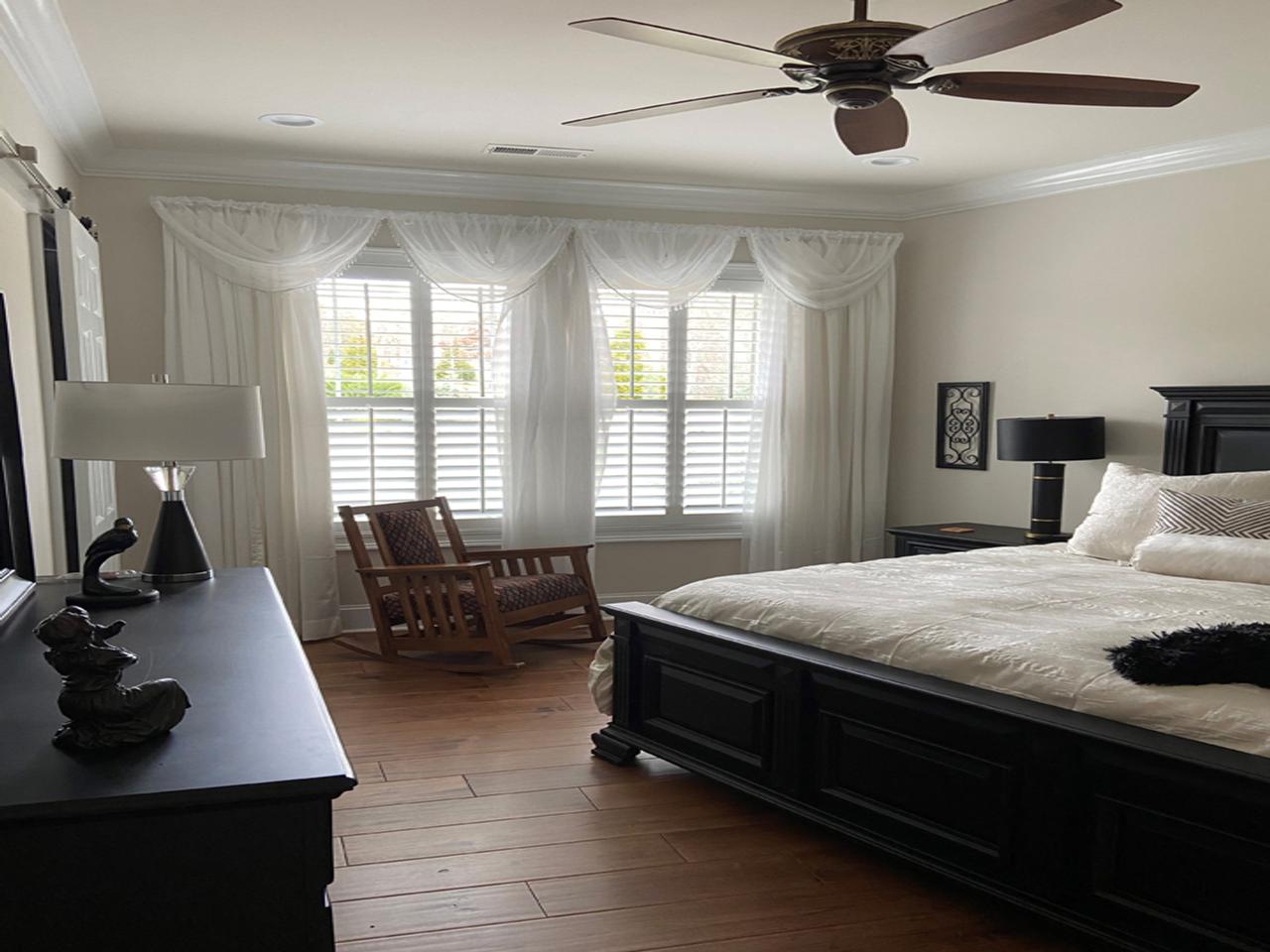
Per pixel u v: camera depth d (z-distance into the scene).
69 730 1.42
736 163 5.23
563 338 5.65
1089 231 5.32
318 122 4.43
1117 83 2.65
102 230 4.98
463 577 4.96
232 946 1.30
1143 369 5.12
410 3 3.08
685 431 6.05
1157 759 2.08
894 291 6.11
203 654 1.96
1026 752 2.33
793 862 2.77
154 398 2.56
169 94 4.01
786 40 2.55
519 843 2.88
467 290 5.52
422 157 5.08
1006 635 2.70
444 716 4.07
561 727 3.94
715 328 6.04
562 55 3.55
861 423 6.12
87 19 3.19
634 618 3.46
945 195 5.91
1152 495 4.21
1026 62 3.64
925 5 3.11
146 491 5.11
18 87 3.29
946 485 6.09
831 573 3.75
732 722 3.12
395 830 2.96
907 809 2.63
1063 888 2.27
